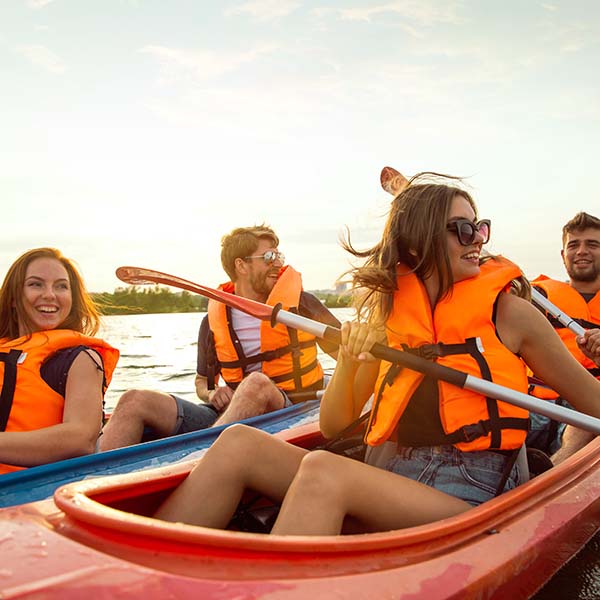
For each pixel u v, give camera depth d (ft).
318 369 12.38
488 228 6.44
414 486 5.58
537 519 5.62
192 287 8.23
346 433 7.05
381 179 10.28
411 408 6.18
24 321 8.48
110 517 4.24
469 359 6.11
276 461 5.92
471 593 4.48
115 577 3.72
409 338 6.39
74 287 8.91
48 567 3.78
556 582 5.78
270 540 4.18
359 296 6.97
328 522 5.03
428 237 6.26
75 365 7.97
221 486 5.74
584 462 7.06
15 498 6.79
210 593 3.76
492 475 5.90
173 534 4.11
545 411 5.95
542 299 10.74
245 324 12.20
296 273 12.29
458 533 5.06
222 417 10.19
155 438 10.09
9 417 7.75
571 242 12.24
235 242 12.34
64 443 7.50
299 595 3.92
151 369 24.06
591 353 8.52
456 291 6.33
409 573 4.42
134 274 8.38
